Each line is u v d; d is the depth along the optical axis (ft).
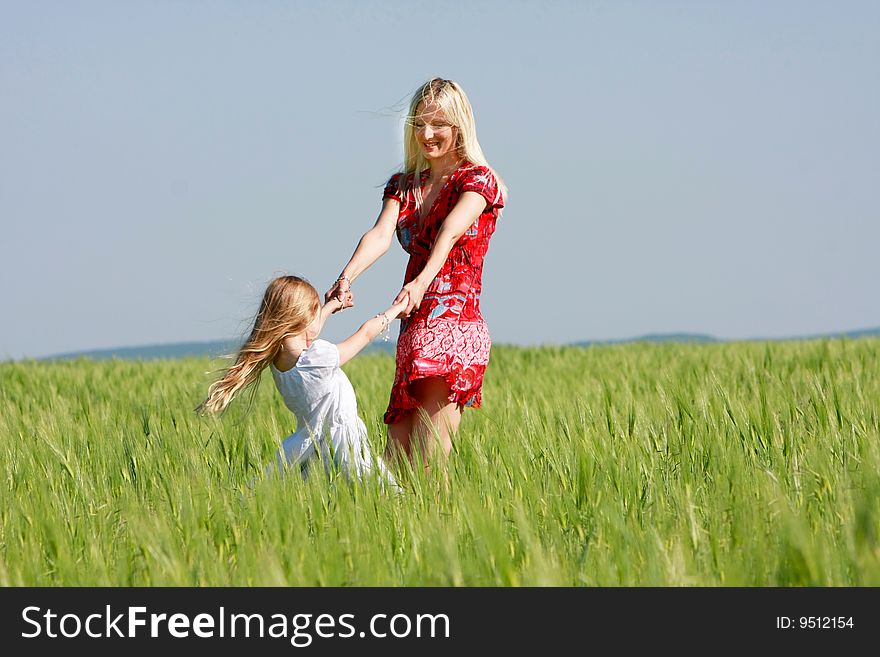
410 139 39.93
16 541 29.07
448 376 38.04
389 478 33.04
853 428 38.70
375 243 39.83
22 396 72.59
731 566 24.30
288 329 37.45
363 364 100.17
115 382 87.66
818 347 90.02
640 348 121.70
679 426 40.73
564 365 97.35
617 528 26.35
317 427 37.52
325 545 26.35
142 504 31.83
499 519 28.04
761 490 30.19
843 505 28.40
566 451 35.35
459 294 38.50
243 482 35.22
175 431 44.11
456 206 38.01
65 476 36.52
